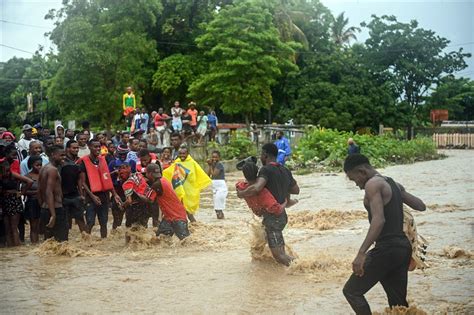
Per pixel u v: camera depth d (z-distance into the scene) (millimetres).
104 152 15023
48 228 10789
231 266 8648
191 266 8750
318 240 10703
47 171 10500
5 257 9961
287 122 45375
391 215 5430
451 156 42062
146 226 11453
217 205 14117
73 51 33156
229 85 37938
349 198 17672
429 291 7113
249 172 8398
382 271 5406
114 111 35344
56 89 34094
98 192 11555
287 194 8516
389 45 54625
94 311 6648
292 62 42875
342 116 44938
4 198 11211
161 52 43312
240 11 37781
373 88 47594
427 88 56906
